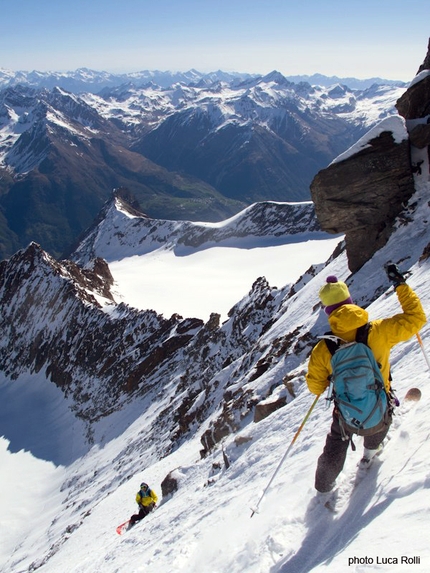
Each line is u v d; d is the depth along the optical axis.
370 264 24.27
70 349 97.44
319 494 6.09
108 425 68.38
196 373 54.94
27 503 59.09
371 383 5.25
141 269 154.88
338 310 5.51
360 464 6.05
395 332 5.37
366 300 22.59
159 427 48.75
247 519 7.77
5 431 84.38
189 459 27.16
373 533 4.60
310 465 7.57
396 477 5.36
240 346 49.31
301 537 5.75
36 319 112.62
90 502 43.94
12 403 96.56
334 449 5.75
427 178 23.97
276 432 12.37
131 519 20.50
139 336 84.50
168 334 79.62
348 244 26.05
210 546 8.20
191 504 13.05
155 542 12.38
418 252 21.83
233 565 6.52
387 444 6.18
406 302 5.39
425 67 27.23
